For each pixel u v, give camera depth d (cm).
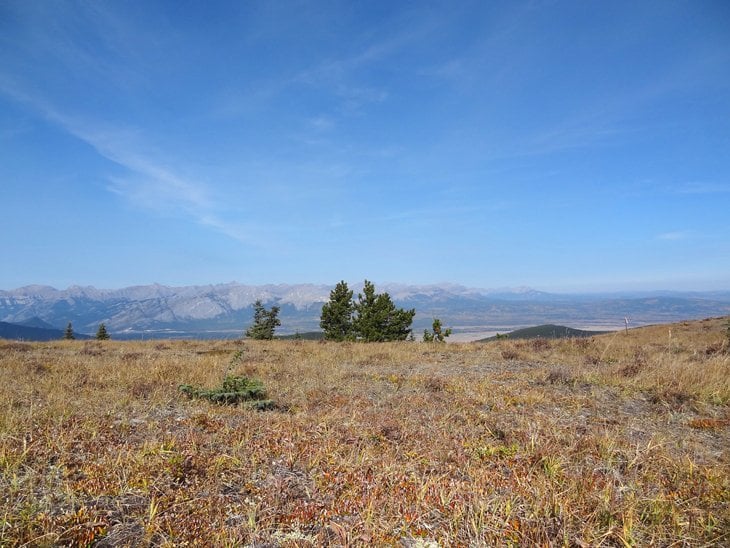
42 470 471
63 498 414
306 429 654
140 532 367
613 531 380
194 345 2292
